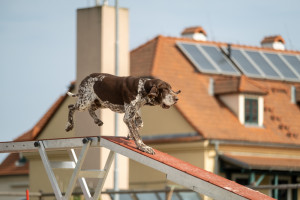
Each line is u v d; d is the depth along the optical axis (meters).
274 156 31.59
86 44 28.52
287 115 33.84
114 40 28.36
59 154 32.50
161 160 10.43
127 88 10.78
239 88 31.11
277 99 34.47
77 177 11.43
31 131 35.12
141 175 31.11
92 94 11.23
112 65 28.30
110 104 11.07
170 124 30.56
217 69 33.44
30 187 33.81
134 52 34.03
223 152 29.75
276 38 40.34
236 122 31.06
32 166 33.88
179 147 29.91
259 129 31.53
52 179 11.66
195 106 30.78
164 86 10.60
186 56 33.59
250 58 35.97
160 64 32.22
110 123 26.53
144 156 10.55
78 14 28.77
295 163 31.02
